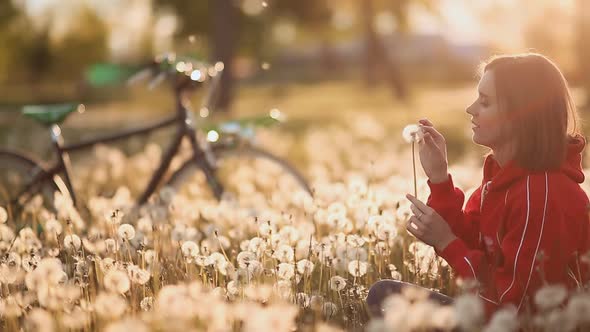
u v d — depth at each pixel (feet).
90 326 10.09
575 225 9.27
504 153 9.80
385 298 10.03
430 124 10.48
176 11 113.60
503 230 9.59
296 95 157.17
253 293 10.19
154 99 138.82
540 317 8.43
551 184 9.32
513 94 9.40
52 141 19.24
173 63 19.16
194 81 19.42
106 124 73.36
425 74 225.15
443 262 12.55
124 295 11.10
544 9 94.07
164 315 9.31
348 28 147.13
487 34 95.30
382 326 7.64
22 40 173.06
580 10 81.41
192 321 9.50
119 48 171.94
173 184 19.60
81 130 64.75
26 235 13.21
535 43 95.96
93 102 145.48
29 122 68.28
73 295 10.19
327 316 10.69
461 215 10.19
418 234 10.00
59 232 13.35
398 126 64.44
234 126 19.39
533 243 9.19
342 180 28.76
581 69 82.02
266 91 174.40
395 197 15.74
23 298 11.10
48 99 156.76
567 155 9.71
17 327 10.35
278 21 134.51
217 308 9.11
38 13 171.32
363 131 50.65
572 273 9.54
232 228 16.69
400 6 124.57
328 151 38.91
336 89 174.09
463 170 23.34
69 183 18.98
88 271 11.64
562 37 94.38
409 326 7.89
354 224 15.93
